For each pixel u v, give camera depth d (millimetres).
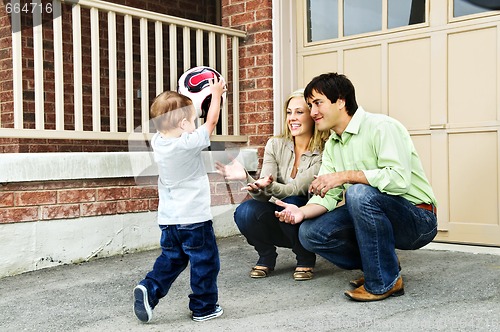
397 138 3043
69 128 6012
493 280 3389
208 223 2803
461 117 4359
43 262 4090
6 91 5695
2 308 3186
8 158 3881
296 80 5332
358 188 2965
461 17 4340
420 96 4566
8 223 3932
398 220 3059
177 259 2820
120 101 6516
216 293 2861
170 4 6906
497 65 4184
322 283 3488
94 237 4352
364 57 4895
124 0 6461
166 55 6797
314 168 3486
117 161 4430
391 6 4738
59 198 4164
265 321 2789
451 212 4406
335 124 3176
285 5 5258
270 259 3719
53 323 2893
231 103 5500
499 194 4188
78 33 4363
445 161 4426
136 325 2809
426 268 3748
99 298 3324
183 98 2730
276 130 5242
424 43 4543
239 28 5422
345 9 5023
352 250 3262
